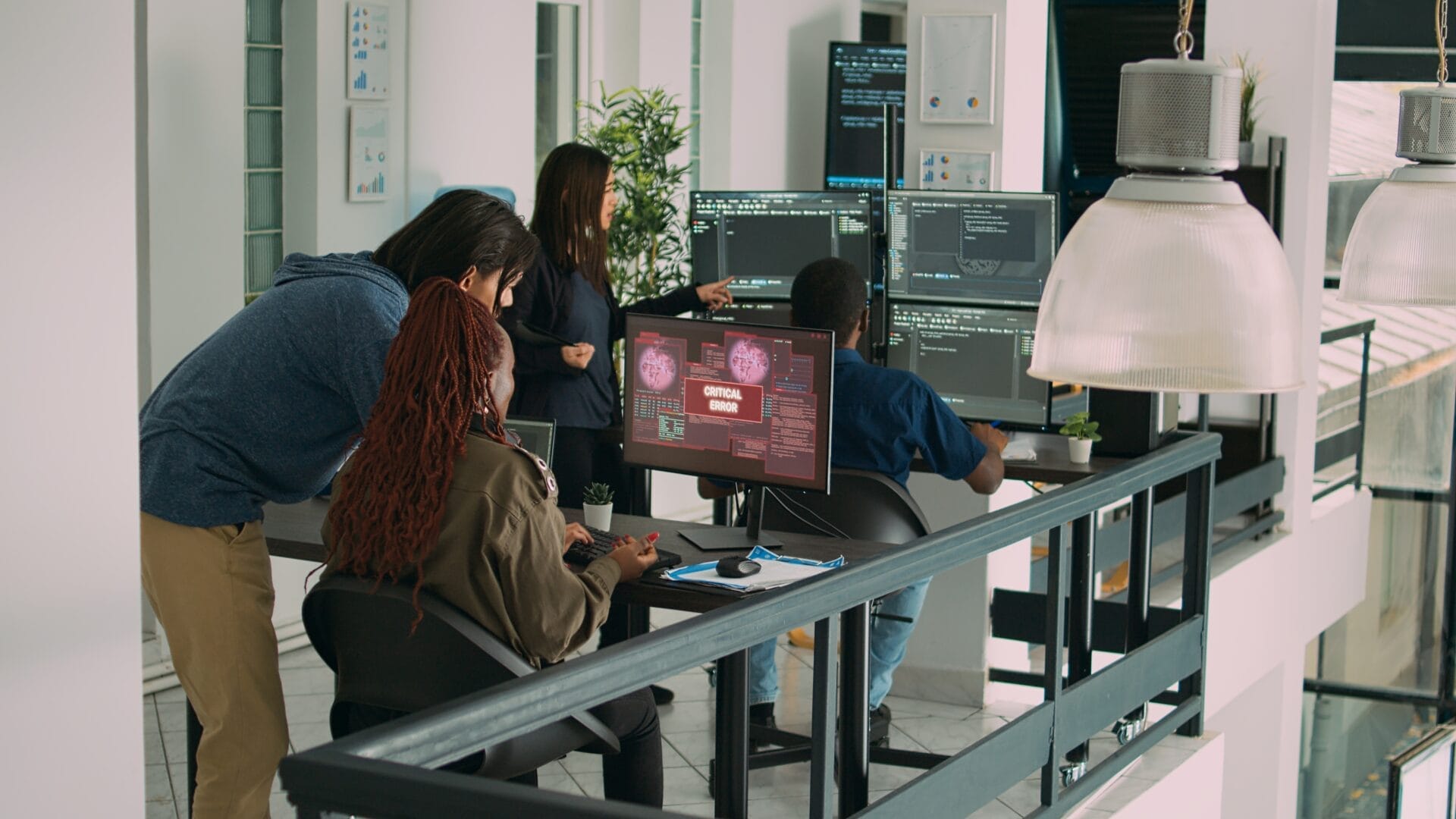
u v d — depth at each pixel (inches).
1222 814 258.2
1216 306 77.2
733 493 160.7
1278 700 251.9
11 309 82.7
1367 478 328.5
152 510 113.0
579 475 178.4
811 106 319.3
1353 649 339.6
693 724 182.4
